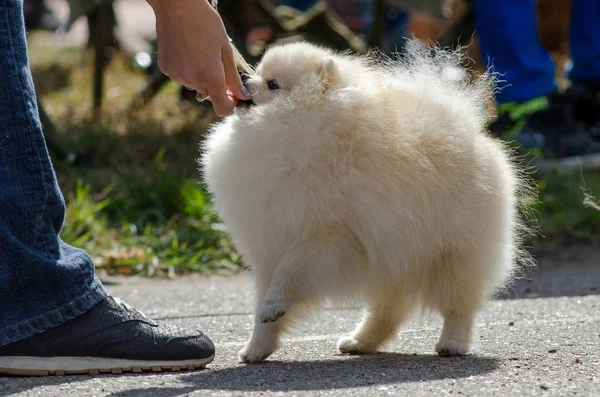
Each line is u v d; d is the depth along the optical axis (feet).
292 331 13.28
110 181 27.43
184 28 12.36
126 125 33.71
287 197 12.23
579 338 13.97
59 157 28.35
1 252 11.09
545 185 27.71
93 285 11.73
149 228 24.70
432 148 13.01
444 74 14.10
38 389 10.61
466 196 13.07
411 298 13.76
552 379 11.18
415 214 12.58
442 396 10.25
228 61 12.72
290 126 12.39
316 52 13.75
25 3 72.43
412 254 12.79
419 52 14.23
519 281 20.63
